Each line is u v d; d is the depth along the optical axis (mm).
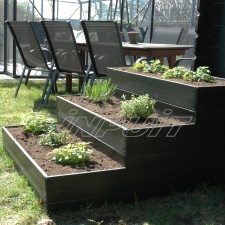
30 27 4816
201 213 2188
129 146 2287
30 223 2053
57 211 2168
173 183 2434
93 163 2408
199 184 2508
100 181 2236
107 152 2541
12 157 2896
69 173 2215
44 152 2639
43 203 2227
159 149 2357
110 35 4160
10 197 2340
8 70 7570
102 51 4320
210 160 2518
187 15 6918
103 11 7664
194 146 2451
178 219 2121
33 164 2367
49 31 4711
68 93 5672
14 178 2623
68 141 2873
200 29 3084
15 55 7152
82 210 2189
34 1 7168
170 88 2658
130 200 2326
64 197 2170
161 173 2391
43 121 3111
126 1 7641
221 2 3008
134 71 3252
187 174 2465
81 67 4625
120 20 7715
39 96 5391
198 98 2416
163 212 2191
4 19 7422
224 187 2539
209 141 2490
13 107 4668
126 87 3195
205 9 3066
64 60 4773
